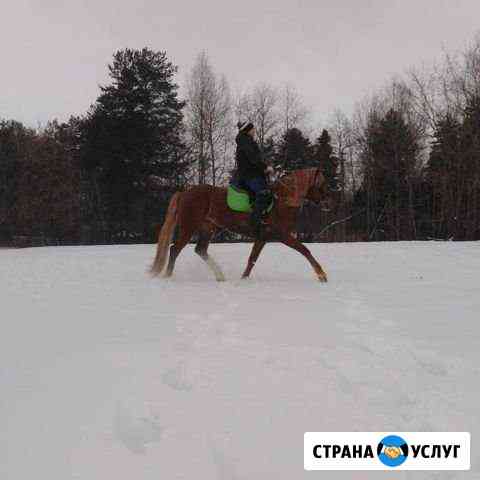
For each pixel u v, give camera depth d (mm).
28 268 11289
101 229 35719
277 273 10156
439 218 32812
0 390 3822
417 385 4020
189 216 9211
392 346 4887
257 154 8805
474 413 3578
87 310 6434
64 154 37469
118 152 34656
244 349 4770
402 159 34688
